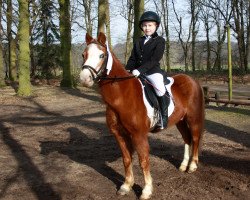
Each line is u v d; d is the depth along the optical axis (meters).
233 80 27.14
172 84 5.27
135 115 4.42
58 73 31.08
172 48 46.34
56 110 12.39
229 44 11.91
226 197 4.71
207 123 9.55
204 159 6.36
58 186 5.15
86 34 4.27
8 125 9.77
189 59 46.81
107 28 24.00
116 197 4.76
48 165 6.14
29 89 16.33
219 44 38.09
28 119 10.68
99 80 4.32
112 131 4.66
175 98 5.15
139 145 4.53
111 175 5.61
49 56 29.30
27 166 6.10
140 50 4.89
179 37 41.19
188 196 4.75
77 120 10.37
